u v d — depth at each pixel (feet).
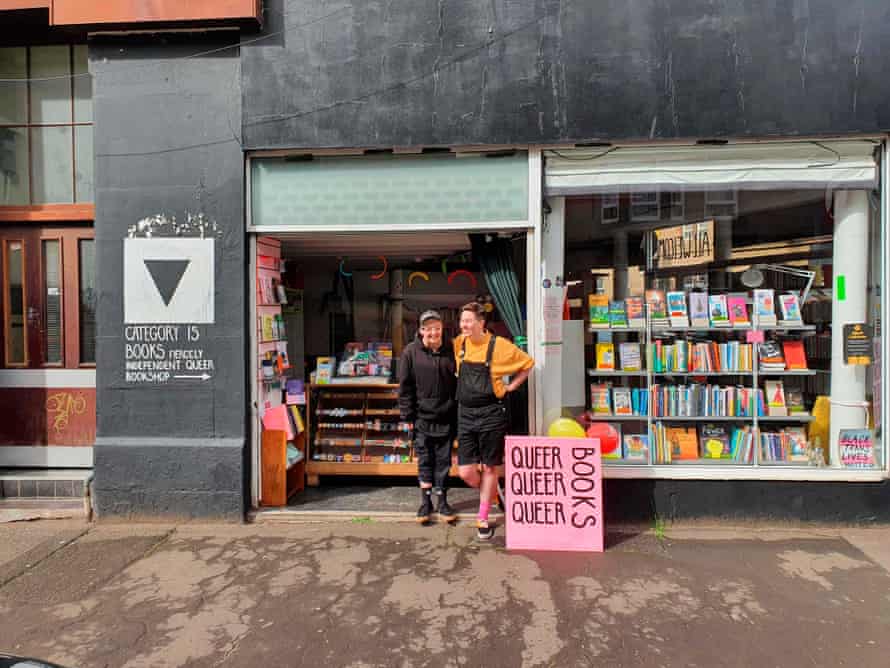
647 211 15.25
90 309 16.87
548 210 15.15
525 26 14.44
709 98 14.19
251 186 15.31
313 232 15.28
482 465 13.87
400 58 14.69
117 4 14.52
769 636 9.88
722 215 15.20
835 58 13.97
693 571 12.15
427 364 14.58
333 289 20.75
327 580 11.84
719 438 15.30
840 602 10.93
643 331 15.42
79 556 13.05
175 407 15.12
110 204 15.16
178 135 15.07
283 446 15.60
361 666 9.14
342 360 18.89
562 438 13.33
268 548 13.39
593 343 15.38
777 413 15.24
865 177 14.48
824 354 15.24
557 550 13.19
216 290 15.07
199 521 14.93
